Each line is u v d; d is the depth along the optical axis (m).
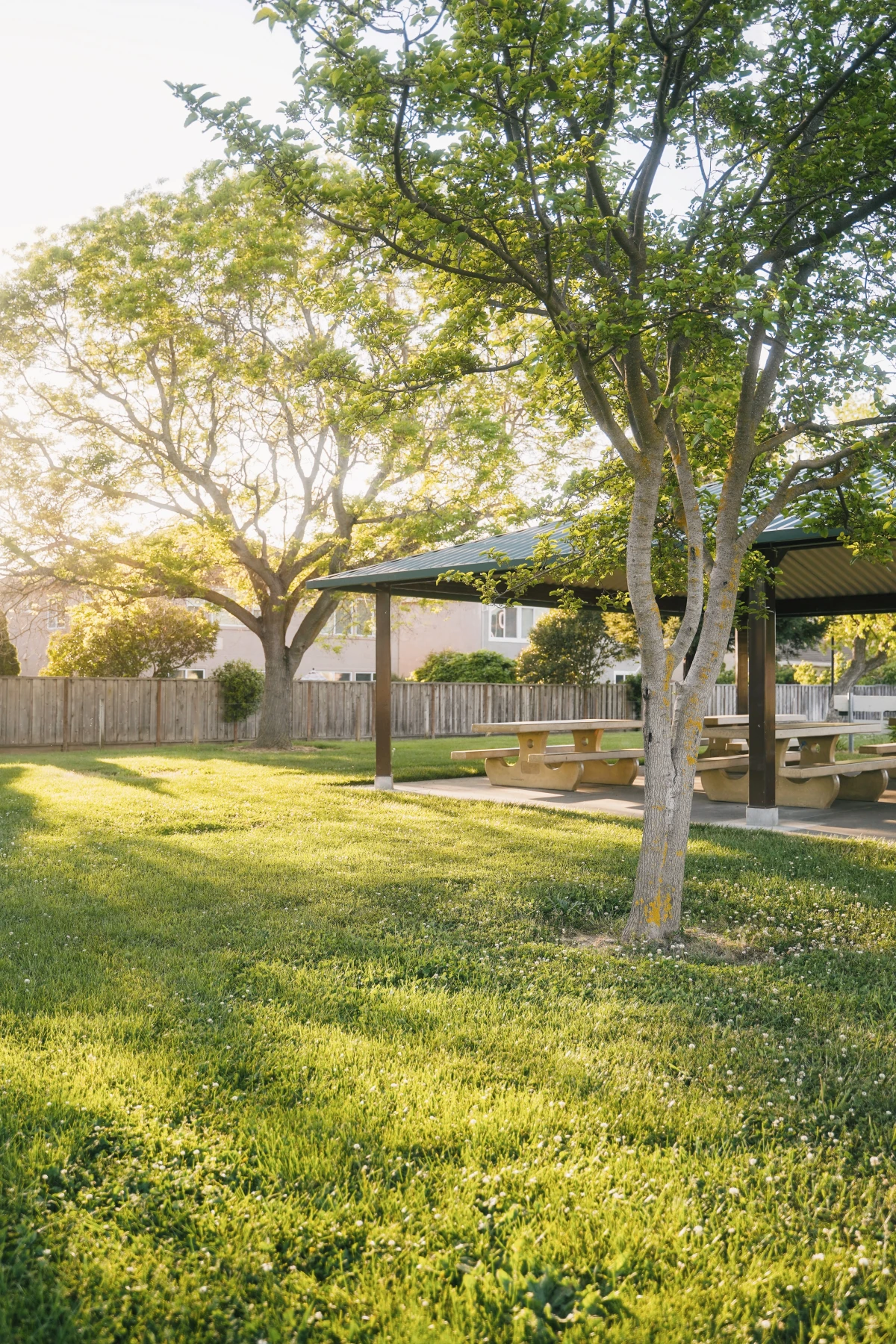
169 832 10.09
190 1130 3.48
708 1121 3.62
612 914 6.83
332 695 25.91
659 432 6.21
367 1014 4.73
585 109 5.37
